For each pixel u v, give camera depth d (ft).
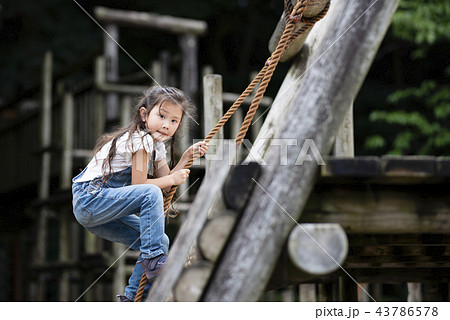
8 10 44.88
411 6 30.35
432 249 10.88
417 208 8.21
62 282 23.30
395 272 13.32
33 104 33.04
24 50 44.62
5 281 36.91
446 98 33.17
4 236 34.78
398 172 7.73
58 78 28.84
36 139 27.02
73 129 24.85
